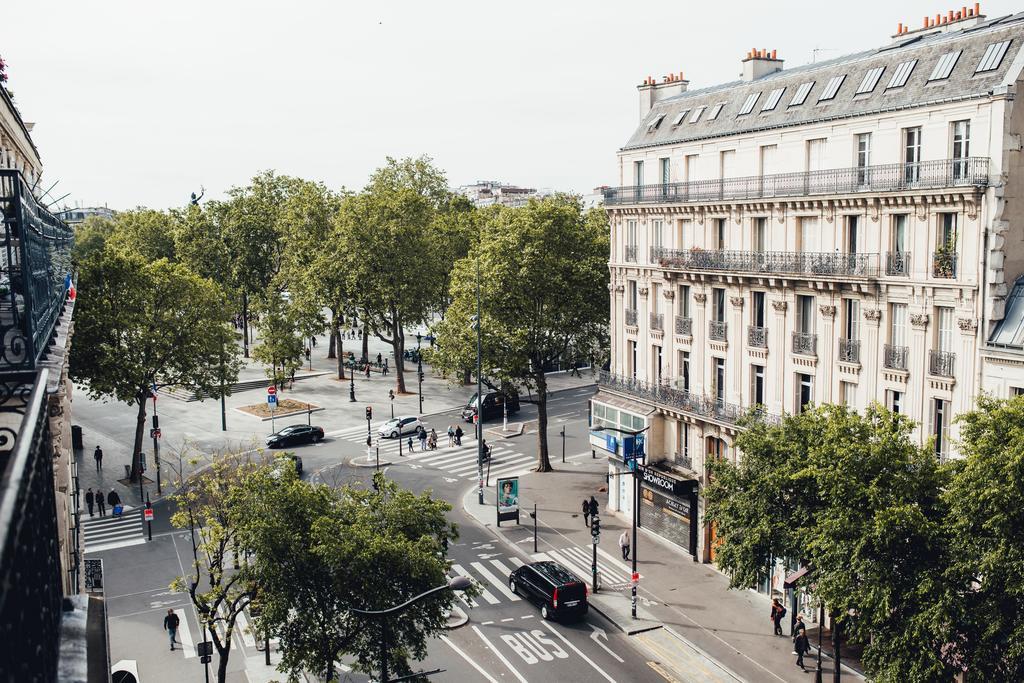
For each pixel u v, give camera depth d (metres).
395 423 73.31
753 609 41.09
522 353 60.03
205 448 67.75
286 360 88.75
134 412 80.31
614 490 55.00
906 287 35.31
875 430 30.12
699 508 46.78
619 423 52.22
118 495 55.00
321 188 99.75
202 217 108.62
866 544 27.25
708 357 46.53
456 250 93.56
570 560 47.44
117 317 56.03
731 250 44.59
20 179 9.44
